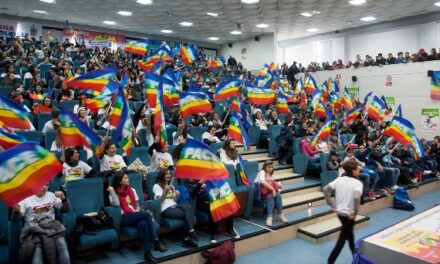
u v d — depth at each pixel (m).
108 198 5.59
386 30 20.95
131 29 24.00
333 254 5.14
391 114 16.22
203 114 10.73
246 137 7.62
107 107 7.93
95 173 5.83
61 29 22.73
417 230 3.68
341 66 18.89
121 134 6.17
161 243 5.39
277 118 11.70
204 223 6.11
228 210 5.48
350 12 18.12
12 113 5.00
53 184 5.24
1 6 18.58
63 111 5.37
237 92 9.48
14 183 3.41
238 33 24.17
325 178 8.66
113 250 5.35
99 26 23.25
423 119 15.59
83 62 15.20
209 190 5.44
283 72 20.34
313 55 25.23
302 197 8.14
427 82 15.45
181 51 13.45
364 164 9.34
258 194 6.79
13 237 4.38
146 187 6.13
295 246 6.43
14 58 13.95
